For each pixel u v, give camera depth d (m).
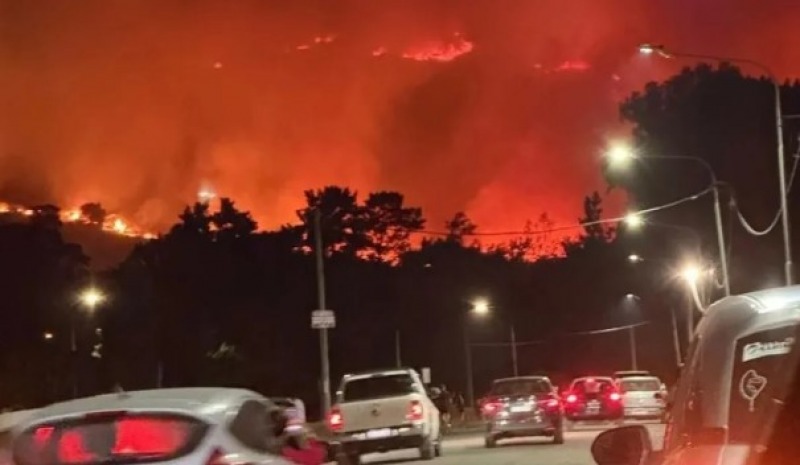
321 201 80.62
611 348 92.44
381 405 26.61
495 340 92.75
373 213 82.00
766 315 4.77
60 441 8.74
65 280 63.84
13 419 24.19
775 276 53.56
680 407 5.33
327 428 27.91
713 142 56.38
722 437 4.61
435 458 28.09
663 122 57.81
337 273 72.62
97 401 9.16
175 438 8.68
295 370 67.69
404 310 78.00
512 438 34.00
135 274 64.31
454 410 58.44
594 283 94.19
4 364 55.91
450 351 81.25
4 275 62.19
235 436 8.99
